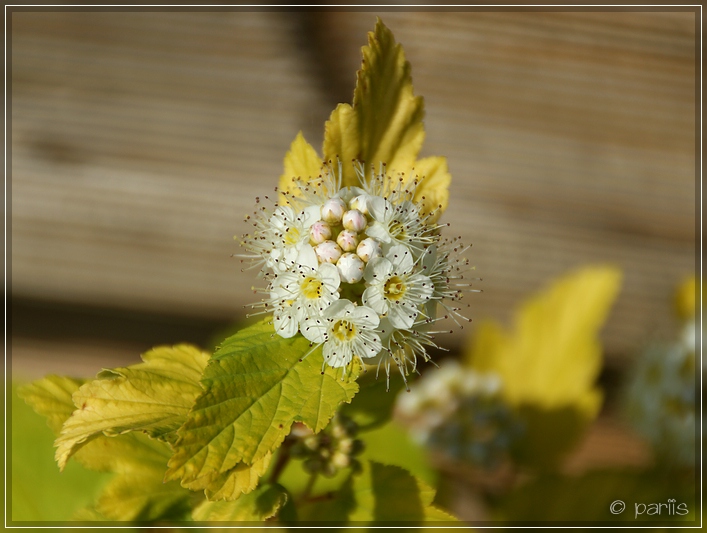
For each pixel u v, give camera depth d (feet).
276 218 1.25
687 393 1.49
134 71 1.79
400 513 1.27
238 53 1.78
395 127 1.27
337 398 1.19
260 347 1.21
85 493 1.42
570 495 1.47
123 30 1.77
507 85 1.83
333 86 1.77
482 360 1.60
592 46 1.83
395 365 1.30
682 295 1.56
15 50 1.76
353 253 1.23
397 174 1.27
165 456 1.29
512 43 1.81
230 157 1.83
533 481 1.48
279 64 1.78
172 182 1.84
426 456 1.55
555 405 1.57
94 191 1.84
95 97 1.80
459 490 1.54
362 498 1.28
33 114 1.80
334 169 1.26
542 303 1.61
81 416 1.20
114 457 1.28
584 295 1.60
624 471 1.48
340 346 1.22
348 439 1.28
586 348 1.58
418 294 1.23
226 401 1.18
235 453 1.17
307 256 1.22
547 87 1.84
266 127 1.81
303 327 1.21
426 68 1.80
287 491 1.25
